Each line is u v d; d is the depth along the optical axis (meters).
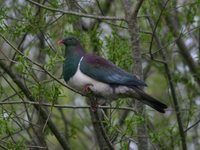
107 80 12.91
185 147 15.37
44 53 15.88
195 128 18.62
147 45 16.50
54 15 14.93
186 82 17.45
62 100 20.67
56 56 12.70
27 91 13.11
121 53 14.26
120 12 20.20
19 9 15.47
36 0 15.04
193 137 18.73
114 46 14.38
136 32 13.99
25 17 13.98
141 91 12.90
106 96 13.09
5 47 14.41
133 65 13.98
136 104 13.98
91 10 17.28
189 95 16.42
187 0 18.08
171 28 18.00
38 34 15.65
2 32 13.38
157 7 16.27
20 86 13.12
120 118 15.89
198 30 18.34
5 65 13.34
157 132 14.49
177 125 15.80
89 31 15.05
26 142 15.19
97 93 13.02
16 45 15.52
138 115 13.13
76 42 13.56
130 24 13.99
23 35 14.85
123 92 12.98
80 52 13.46
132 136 13.38
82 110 19.78
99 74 12.95
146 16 15.46
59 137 13.70
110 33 16.02
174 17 18.08
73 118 20.20
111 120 14.47
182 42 18.34
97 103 13.02
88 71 13.02
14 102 12.65
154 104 12.87
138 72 13.92
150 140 14.86
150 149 15.22
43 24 14.26
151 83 22.23
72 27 15.84
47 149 13.16
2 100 13.88
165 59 16.09
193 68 18.53
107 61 13.20
